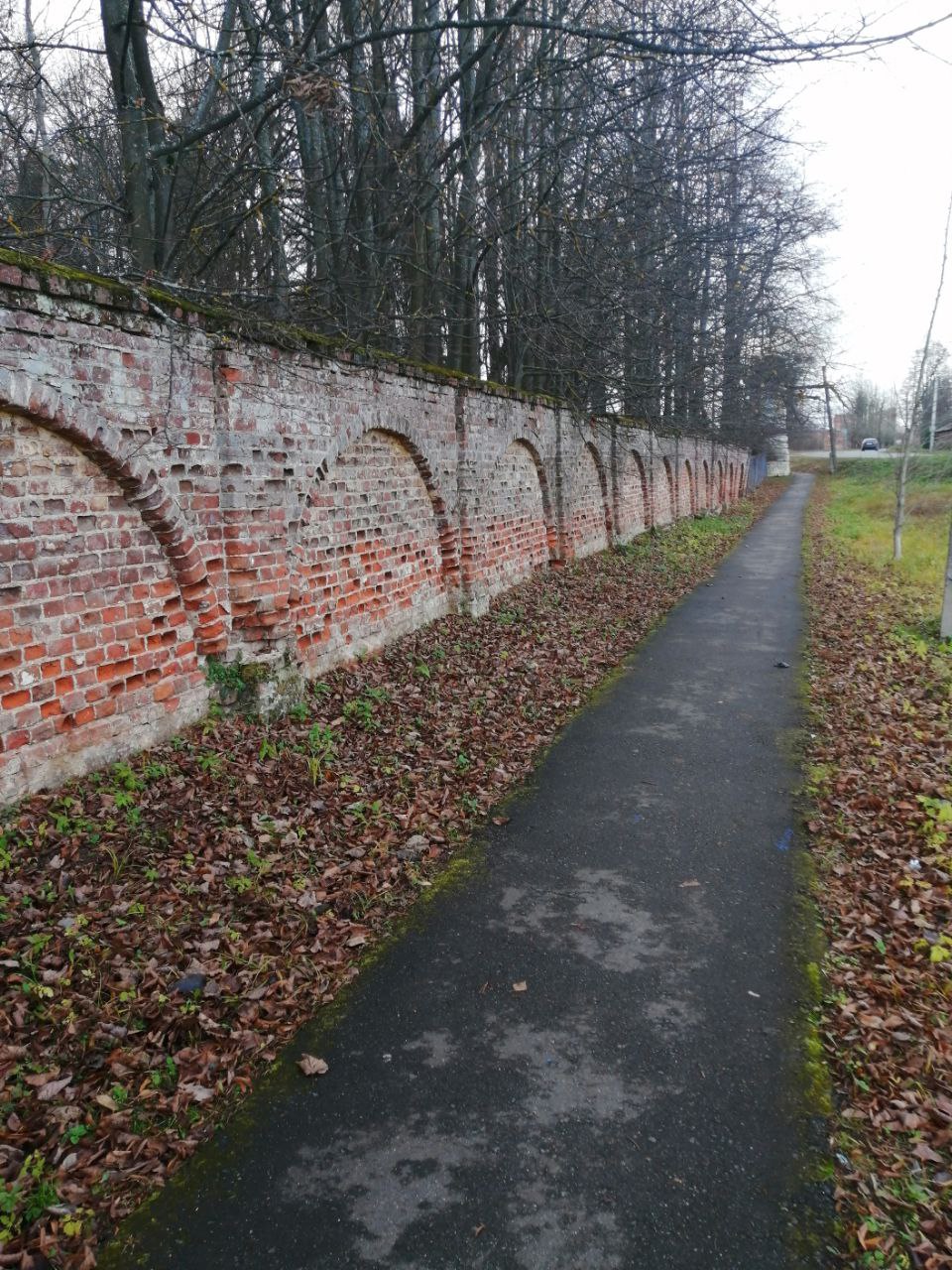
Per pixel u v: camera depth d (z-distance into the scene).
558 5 9.77
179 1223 2.57
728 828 5.30
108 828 4.33
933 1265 2.43
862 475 46.59
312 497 6.76
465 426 9.55
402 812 5.31
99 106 9.88
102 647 4.72
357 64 9.11
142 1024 3.33
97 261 7.96
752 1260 2.45
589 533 15.31
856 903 4.42
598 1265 2.43
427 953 3.99
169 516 5.05
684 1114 3.00
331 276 8.52
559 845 5.09
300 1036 3.42
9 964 3.39
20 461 4.16
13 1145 2.73
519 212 11.57
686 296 14.54
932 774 6.01
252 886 4.25
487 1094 3.09
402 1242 2.50
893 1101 3.04
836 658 9.63
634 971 3.84
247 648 5.89
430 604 9.10
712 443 27.89
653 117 12.09
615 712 7.70
